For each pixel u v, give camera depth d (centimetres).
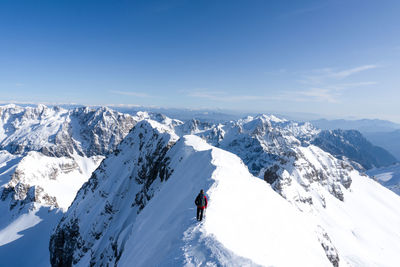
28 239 13838
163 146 8231
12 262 12162
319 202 11731
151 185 7075
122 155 12212
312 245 2650
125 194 9131
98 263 6562
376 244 10250
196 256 1412
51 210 16500
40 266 11581
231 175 3152
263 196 2936
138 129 12812
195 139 6481
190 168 4416
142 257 2072
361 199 15450
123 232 5541
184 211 2233
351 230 10631
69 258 8794
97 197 10162
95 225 8556
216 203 2139
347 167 19025
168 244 1750
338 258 4141
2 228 15825
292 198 9606
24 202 18375
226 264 1315
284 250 1883
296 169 13538
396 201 17312
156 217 3173
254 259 1449
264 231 2016
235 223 1927
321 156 17688
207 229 1658
